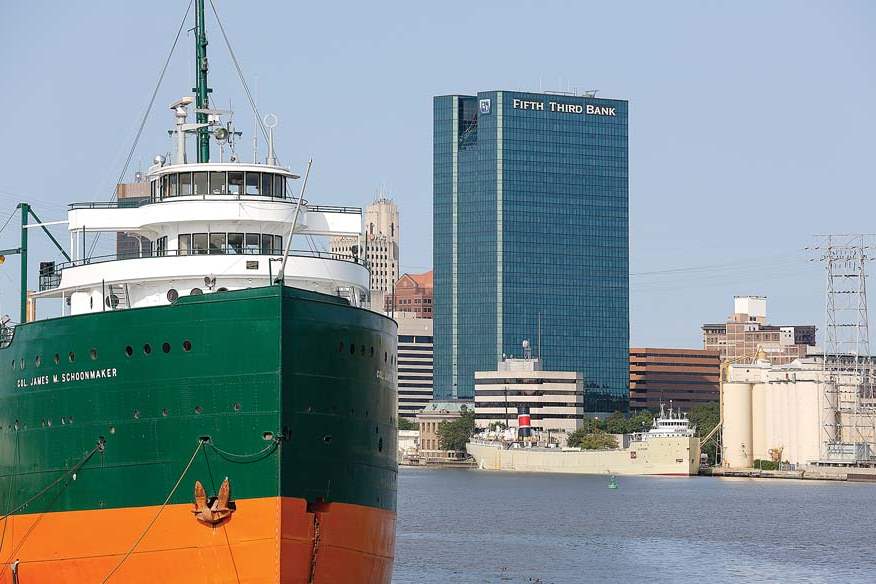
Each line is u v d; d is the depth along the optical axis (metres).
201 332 60.56
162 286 69.31
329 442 61.81
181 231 70.75
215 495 60.50
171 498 61.22
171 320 61.03
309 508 61.47
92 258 71.75
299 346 60.28
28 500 66.38
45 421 65.31
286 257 63.25
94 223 72.88
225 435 60.28
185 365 60.81
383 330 66.31
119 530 62.50
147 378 61.59
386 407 66.81
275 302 59.56
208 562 61.06
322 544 62.12
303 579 61.62
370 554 65.56
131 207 73.00
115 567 62.88
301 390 60.41
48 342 65.06
